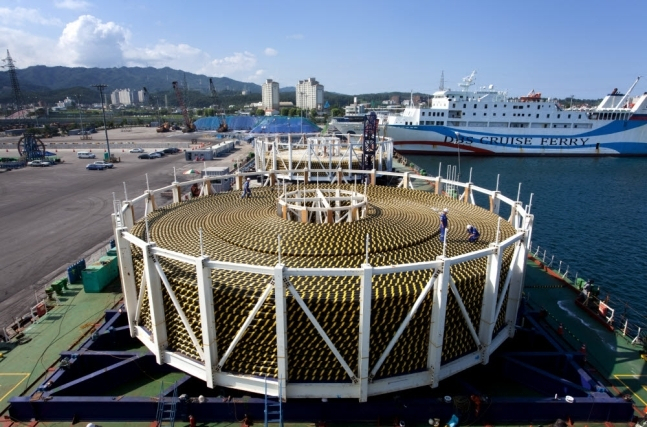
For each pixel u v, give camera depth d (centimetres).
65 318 2891
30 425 1916
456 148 15100
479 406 1906
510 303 2295
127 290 2258
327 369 1858
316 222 2930
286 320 1777
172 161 12812
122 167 11575
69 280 3466
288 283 1672
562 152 15338
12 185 8944
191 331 1917
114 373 2170
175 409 1872
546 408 1930
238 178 4288
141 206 7125
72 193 8144
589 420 1952
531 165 13650
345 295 1770
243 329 1791
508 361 2238
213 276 1936
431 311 1856
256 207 3138
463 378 2300
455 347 2003
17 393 2119
